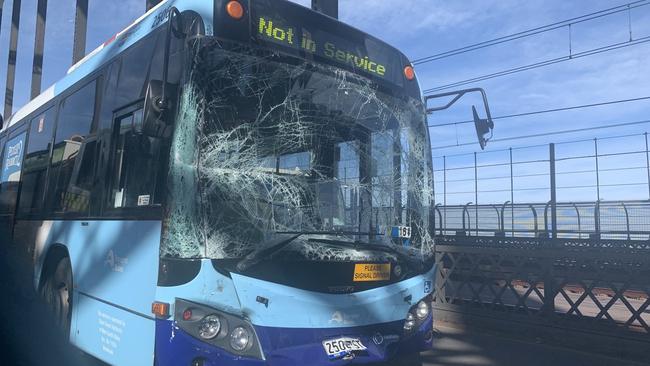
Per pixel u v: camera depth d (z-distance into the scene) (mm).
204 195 3656
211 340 3457
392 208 4840
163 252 3578
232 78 3951
